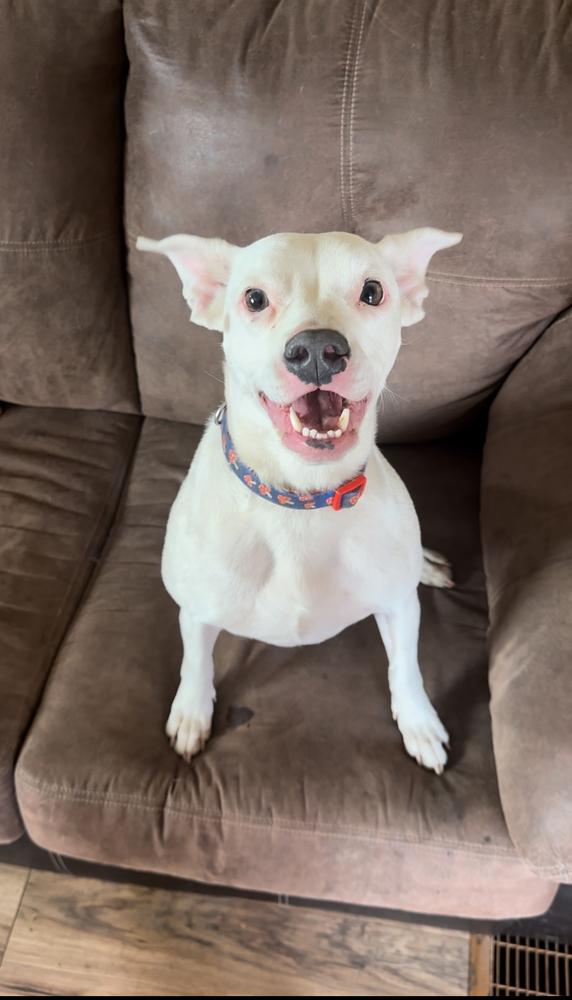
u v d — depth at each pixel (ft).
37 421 5.26
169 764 3.58
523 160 3.81
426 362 4.52
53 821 3.55
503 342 4.42
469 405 4.82
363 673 3.93
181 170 4.17
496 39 3.76
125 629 4.05
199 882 4.26
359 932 4.31
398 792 3.41
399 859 3.35
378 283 2.72
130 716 3.71
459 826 3.31
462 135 3.82
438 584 4.30
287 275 2.61
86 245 4.55
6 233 4.40
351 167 3.97
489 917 3.61
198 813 3.44
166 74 4.04
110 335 4.91
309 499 2.97
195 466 3.51
